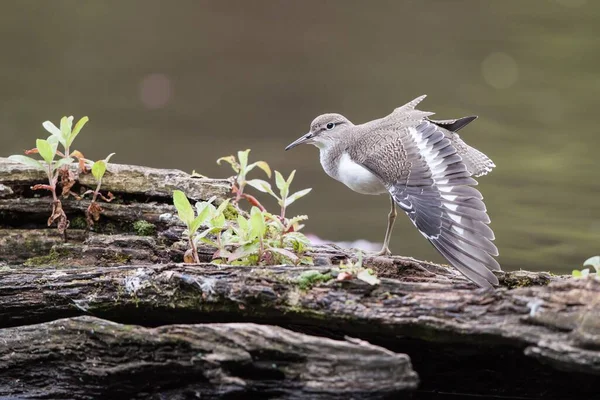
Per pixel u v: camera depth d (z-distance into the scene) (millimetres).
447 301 8906
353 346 8625
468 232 9523
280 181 11898
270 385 8820
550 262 15641
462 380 9758
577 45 29422
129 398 9430
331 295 9211
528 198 19266
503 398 9758
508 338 8531
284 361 8766
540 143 22594
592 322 8180
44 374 9656
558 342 8219
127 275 9961
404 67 27609
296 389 8695
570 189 19859
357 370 8555
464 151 11820
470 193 9836
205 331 8984
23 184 11742
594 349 8070
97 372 9352
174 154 21328
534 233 17219
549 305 8469
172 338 9023
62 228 11438
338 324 9234
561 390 9523
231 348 8836
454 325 8742
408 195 10312
